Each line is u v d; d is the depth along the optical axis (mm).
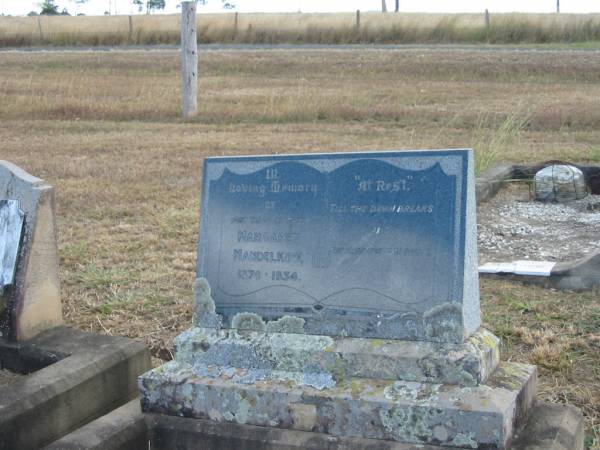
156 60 16500
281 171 2428
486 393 2074
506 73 13883
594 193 6117
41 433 2379
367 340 2271
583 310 3426
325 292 2344
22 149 7988
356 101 10875
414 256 2240
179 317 3447
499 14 23359
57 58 17000
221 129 9359
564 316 3344
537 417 2205
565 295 3672
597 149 7312
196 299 2518
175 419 2357
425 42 21016
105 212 5301
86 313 3516
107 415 2398
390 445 2084
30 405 2344
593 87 12398
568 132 8602
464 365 2115
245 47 19797
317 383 2232
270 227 2428
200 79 13969
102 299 3680
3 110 10500
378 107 10273
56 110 10562
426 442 2068
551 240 4801
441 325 2195
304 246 2379
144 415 2398
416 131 8844
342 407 2152
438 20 22328
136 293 3727
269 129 9227
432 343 2205
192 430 2305
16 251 2832
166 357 3115
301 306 2369
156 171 6648
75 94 12070
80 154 7680
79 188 6016
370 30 21438
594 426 2469
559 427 2143
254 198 2455
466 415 2018
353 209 2326
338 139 8297
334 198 2355
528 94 11586
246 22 22922
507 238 4887
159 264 4172
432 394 2098
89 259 4289
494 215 5492
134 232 4816
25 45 22031
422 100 11117
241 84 13266
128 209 5359
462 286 2178
